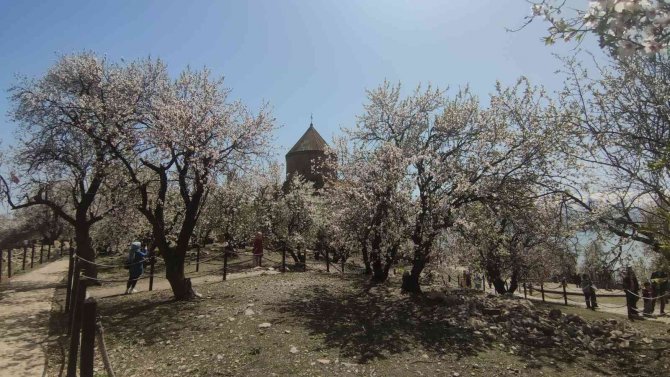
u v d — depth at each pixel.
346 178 16.80
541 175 13.45
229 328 10.38
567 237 11.52
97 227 31.72
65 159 18.56
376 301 13.59
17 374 7.77
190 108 14.62
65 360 8.58
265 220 29.67
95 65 17.86
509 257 20.50
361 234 16.08
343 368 7.91
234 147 15.04
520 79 14.33
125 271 25.27
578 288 30.02
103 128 15.63
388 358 8.51
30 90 17.83
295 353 8.62
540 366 8.48
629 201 9.12
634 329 11.94
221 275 20.66
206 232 32.25
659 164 4.73
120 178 18.55
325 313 11.90
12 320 12.01
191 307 12.66
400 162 14.45
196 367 8.02
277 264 27.06
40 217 43.28
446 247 14.88
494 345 9.66
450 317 11.52
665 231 4.59
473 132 15.13
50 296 16.19
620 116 9.62
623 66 8.94
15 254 34.94
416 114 16.78
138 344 9.61
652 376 8.16
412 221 13.86
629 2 2.76
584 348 9.92
